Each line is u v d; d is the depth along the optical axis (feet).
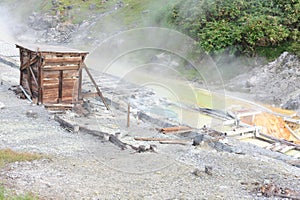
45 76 68.64
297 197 37.91
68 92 71.00
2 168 40.45
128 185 38.81
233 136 64.13
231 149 54.13
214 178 42.73
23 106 68.39
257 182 42.09
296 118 76.13
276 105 86.07
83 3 187.21
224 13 119.65
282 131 73.36
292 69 93.04
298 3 109.81
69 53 69.15
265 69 97.81
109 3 180.45
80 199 34.32
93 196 35.19
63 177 39.47
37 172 40.22
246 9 119.14
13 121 59.47
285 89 89.15
